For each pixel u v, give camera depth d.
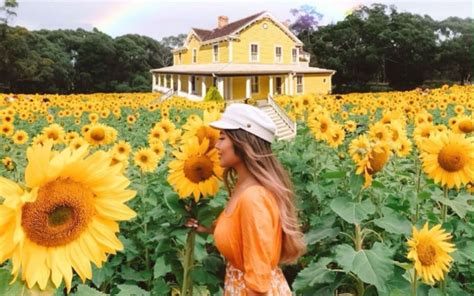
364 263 2.56
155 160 5.05
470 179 3.19
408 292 2.87
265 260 2.10
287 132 14.47
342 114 12.40
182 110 17.73
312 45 62.59
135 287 2.95
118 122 14.35
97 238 1.36
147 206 4.24
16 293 1.25
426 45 56.97
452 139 3.21
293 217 2.26
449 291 3.16
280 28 38.28
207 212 2.53
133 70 67.81
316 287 2.93
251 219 2.12
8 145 7.65
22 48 54.47
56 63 60.12
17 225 1.21
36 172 1.27
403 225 2.97
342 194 4.04
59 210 1.32
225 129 2.23
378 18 60.00
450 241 3.30
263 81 38.34
